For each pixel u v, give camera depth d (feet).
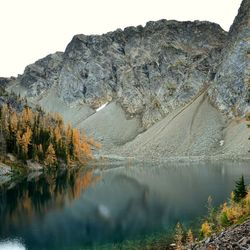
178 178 422.00
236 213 133.18
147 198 304.30
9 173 485.15
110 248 175.01
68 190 368.89
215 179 383.65
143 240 181.88
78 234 205.77
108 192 349.82
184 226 196.34
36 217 251.80
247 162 587.27
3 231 216.74
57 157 640.17
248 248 74.54
